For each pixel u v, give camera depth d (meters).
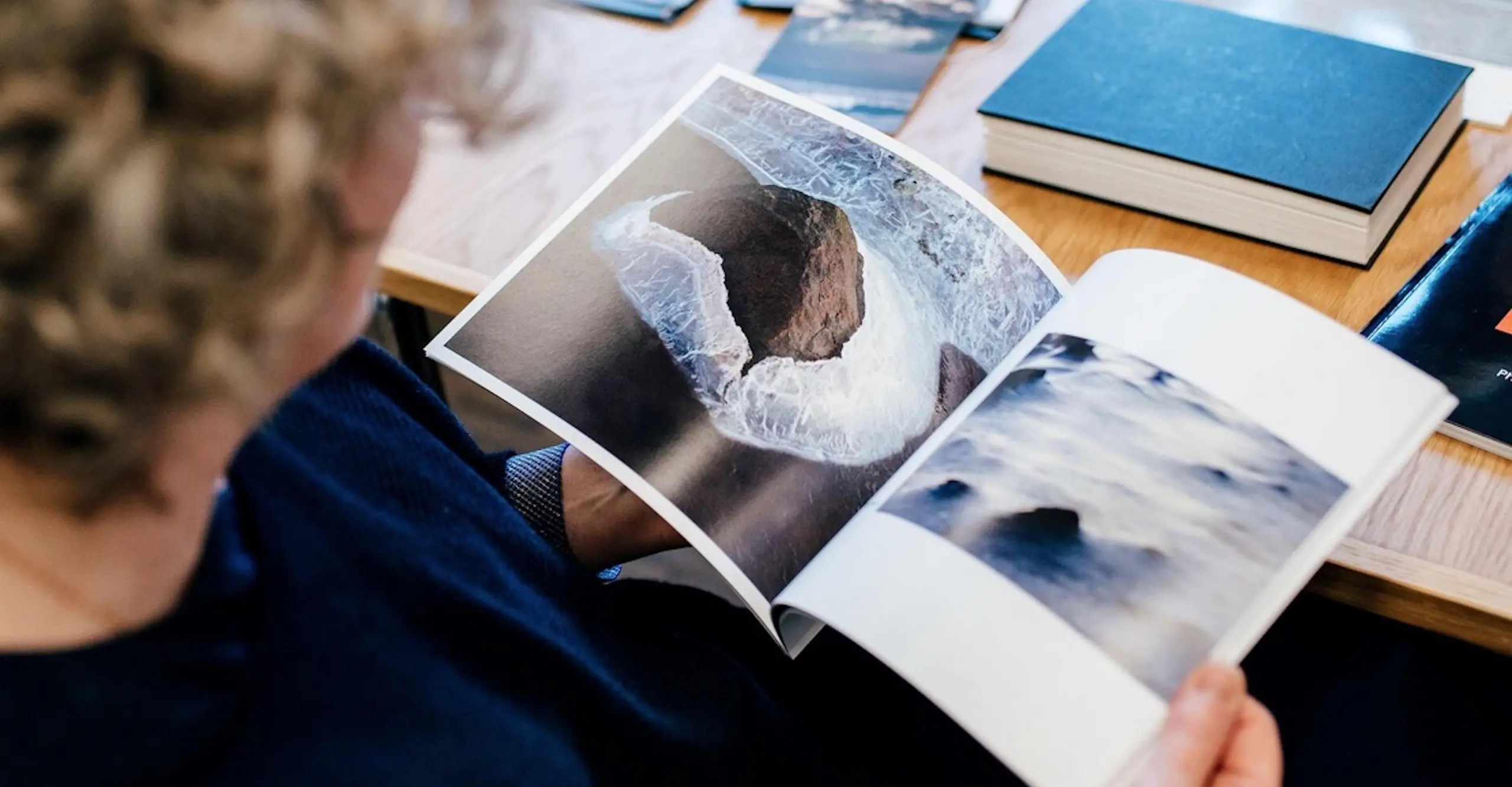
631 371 0.60
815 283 0.62
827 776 0.65
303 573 0.44
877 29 0.81
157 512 0.33
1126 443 0.50
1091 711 0.44
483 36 0.32
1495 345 0.58
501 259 0.69
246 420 0.33
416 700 0.46
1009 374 0.54
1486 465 0.55
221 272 0.26
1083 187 0.70
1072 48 0.74
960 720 0.45
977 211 0.65
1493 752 0.71
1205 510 0.48
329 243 0.29
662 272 0.63
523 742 0.49
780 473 0.58
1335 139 0.65
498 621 0.51
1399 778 0.71
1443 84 0.68
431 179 0.74
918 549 0.49
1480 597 0.51
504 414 1.14
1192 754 0.43
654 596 0.75
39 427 0.27
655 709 0.59
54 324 0.25
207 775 0.40
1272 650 0.77
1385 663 0.75
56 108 0.24
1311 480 0.48
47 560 0.34
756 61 0.81
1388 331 0.59
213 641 0.40
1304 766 0.73
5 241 0.24
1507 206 0.64
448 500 0.53
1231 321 0.52
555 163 0.75
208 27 0.25
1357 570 0.53
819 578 0.51
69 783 0.36
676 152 0.68
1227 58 0.71
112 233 0.24
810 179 0.66
